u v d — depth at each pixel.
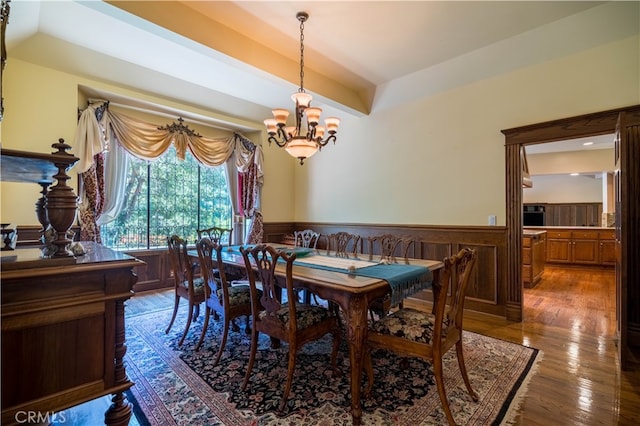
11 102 3.06
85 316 1.29
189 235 4.84
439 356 1.64
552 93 3.07
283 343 2.70
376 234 4.54
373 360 2.37
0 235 2.01
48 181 1.90
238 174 5.30
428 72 3.84
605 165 6.55
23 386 1.15
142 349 2.56
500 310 3.39
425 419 1.68
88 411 1.83
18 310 1.13
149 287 4.38
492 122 3.46
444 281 1.63
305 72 3.76
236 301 2.43
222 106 4.73
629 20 2.65
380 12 2.74
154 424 1.65
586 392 1.94
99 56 3.49
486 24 2.94
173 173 4.70
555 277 5.47
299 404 1.81
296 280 2.07
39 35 3.07
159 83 4.02
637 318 2.62
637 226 2.64
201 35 2.75
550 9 2.72
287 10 2.71
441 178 3.87
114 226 4.14
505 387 1.99
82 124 3.51
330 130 2.88
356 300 1.76
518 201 3.27
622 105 2.71
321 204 5.38
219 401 1.85
